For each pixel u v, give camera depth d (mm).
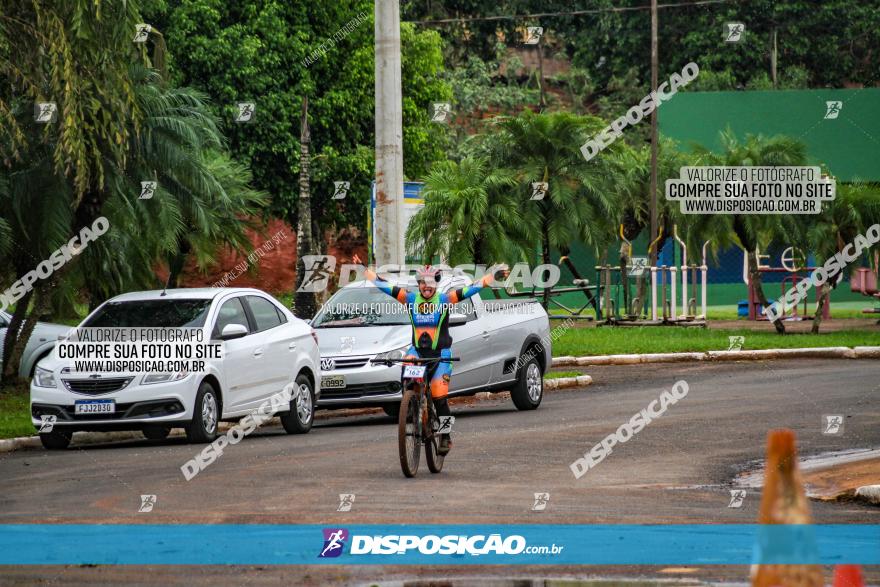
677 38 79188
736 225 42000
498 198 36500
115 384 21625
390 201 28031
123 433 24625
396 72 28062
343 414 28516
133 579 10641
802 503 5203
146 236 32219
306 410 24062
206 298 23344
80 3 26156
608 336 41031
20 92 28219
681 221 45781
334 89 55469
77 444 23516
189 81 52562
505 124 37594
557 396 29219
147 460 19422
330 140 55844
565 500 14781
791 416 23359
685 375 32188
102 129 27594
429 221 35938
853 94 63781
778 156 41625
